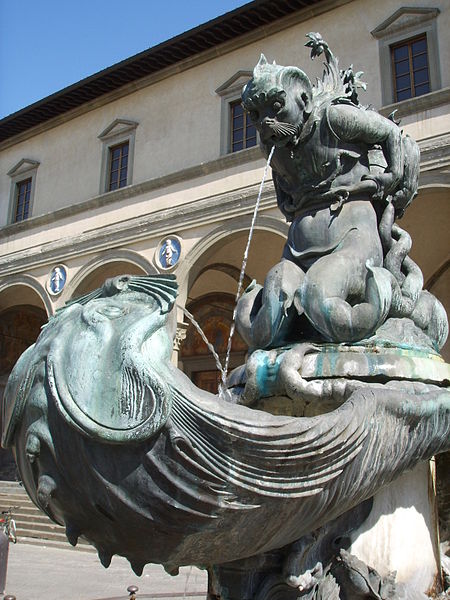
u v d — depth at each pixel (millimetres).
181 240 18984
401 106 15312
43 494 1624
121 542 1715
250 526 1686
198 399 1612
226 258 20125
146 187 20422
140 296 1797
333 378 2428
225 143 19688
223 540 1691
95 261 21203
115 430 1538
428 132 14867
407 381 2443
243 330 2908
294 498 1692
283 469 1667
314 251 2926
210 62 20844
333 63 3141
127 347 1599
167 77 21812
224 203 18172
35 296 25688
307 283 2629
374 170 3023
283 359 2477
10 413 1679
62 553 11375
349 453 1813
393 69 16812
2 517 13594
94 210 21953
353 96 3088
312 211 3051
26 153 25875
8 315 26531
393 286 2727
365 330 2531
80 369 1604
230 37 20094
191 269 18641
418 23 16438
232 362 21812
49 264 22781
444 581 2607
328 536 2188
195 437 1579
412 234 16750
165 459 1564
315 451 1708
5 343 26344
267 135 2947
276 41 19312
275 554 2047
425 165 14570
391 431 2047
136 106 22500
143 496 1581
